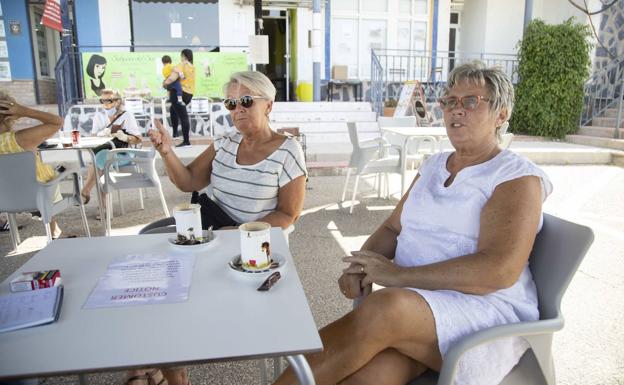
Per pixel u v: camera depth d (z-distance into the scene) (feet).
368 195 18.53
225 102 7.07
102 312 3.48
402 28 41.78
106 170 13.23
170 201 17.70
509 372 4.26
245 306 3.56
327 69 40.75
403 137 15.92
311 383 3.07
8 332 3.20
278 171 7.14
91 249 4.87
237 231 5.48
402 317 4.02
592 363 7.01
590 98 33.91
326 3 39.68
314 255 11.80
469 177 4.92
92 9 35.09
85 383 5.76
